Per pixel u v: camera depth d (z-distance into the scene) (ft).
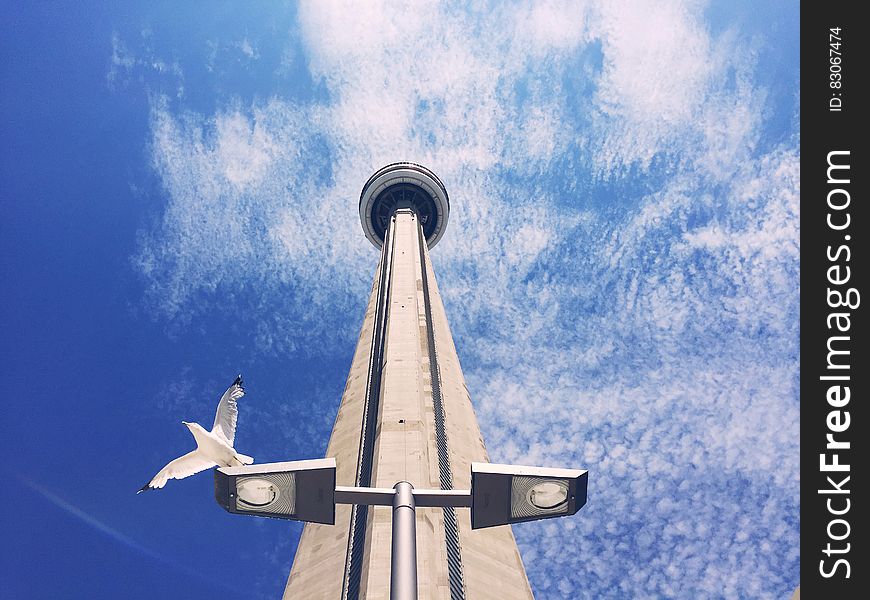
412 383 177.37
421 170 350.43
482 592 126.72
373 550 121.08
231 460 38.17
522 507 35.76
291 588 139.44
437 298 264.72
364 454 164.14
